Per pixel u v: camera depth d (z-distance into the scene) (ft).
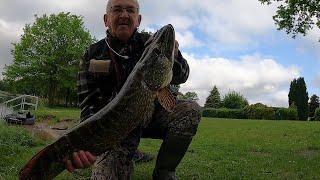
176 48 3.29
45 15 59.06
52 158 2.85
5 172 5.65
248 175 6.26
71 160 2.90
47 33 58.49
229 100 62.80
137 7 3.82
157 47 3.04
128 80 2.97
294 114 44.14
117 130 2.97
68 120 19.24
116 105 2.92
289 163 7.54
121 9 3.75
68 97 62.59
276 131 15.51
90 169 5.85
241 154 8.83
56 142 2.85
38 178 2.83
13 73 56.90
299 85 49.67
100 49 4.02
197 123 4.33
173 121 4.27
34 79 58.08
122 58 3.90
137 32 3.94
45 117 20.33
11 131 8.68
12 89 57.77
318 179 6.13
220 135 13.98
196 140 12.00
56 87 59.88
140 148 9.43
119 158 3.72
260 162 7.64
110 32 3.88
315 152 9.52
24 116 13.20
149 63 3.00
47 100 59.00
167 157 4.31
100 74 3.94
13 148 7.33
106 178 3.63
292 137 13.05
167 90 3.17
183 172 6.27
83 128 2.89
